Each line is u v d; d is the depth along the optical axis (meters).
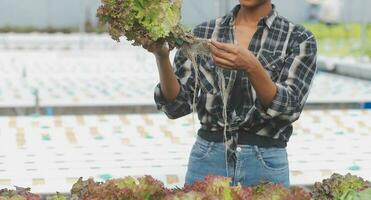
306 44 4.14
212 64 4.14
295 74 4.11
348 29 19.27
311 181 5.54
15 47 18.61
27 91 10.73
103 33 20.56
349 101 10.38
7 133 7.31
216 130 4.24
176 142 7.00
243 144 4.19
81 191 3.38
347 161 6.22
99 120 8.17
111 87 11.35
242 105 4.13
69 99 9.91
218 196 3.16
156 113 9.39
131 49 18.09
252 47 4.20
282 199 3.25
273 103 3.93
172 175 5.68
